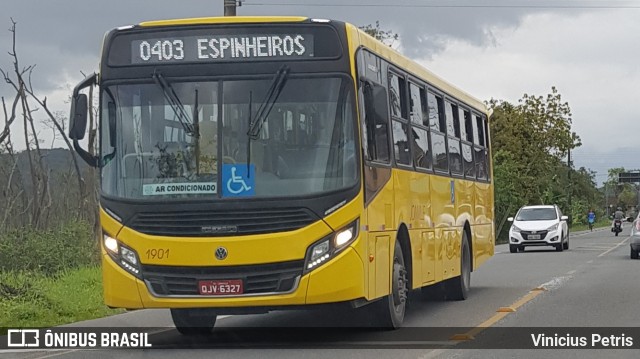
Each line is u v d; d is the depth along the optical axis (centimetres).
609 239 6650
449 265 1805
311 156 1238
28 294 1836
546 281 2438
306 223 1223
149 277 1248
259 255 1223
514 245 4412
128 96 1281
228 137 1250
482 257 2178
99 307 1859
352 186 1233
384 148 1370
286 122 1247
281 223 1226
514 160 7238
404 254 1502
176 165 1255
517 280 2489
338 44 1259
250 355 1234
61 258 2478
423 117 1656
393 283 1425
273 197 1226
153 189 1252
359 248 1233
